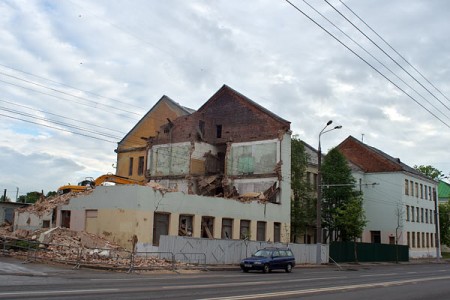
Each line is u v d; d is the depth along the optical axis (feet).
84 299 36.01
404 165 221.25
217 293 44.86
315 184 170.71
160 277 66.44
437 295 51.98
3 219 158.51
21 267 66.49
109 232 100.73
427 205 228.43
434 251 230.68
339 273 94.38
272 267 91.15
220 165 158.71
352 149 214.07
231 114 156.66
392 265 149.48
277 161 141.69
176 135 155.12
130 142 180.24
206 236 113.09
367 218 203.82
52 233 94.53
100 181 130.41
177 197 105.81
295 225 154.40
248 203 126.21
